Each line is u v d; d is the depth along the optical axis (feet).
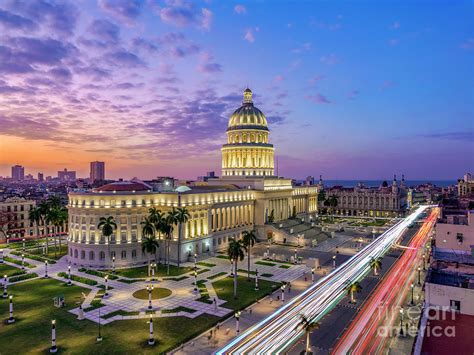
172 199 359.66
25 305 232.53
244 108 570.05
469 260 186.29
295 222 538.47
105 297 246.68
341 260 362.74
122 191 357.00
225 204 425.69
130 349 172.55
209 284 277.03
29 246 438.40
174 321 205.98
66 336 187.32
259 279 291.58
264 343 175.01
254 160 547.90
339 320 203.31
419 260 356.18
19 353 168.96
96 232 332.80
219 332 190.90
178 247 336.70
